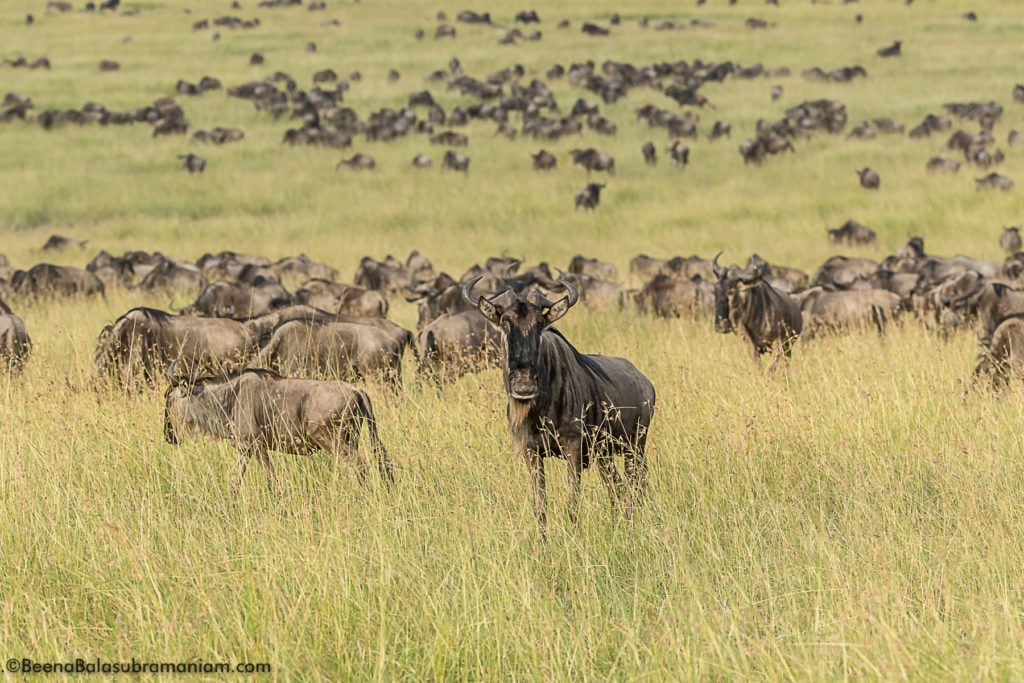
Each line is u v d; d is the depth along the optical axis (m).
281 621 18.78
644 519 23.36
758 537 22.12
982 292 47.38
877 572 19.80
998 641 17.30
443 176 133.88
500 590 19.52
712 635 17.16
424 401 33.91
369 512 23.41
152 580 19.56
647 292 61.59
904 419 29.66
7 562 21.36
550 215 115.19
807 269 85.69
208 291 54.22
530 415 22.88
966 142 133.25
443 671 17.64
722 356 41.38
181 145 154.00
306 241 104.88
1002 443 27.27
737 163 139.75
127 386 34.34
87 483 25.77
